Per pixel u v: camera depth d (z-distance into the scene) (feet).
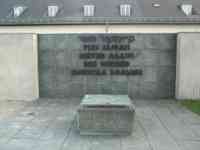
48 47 33.91
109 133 19.95
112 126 19.80
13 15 60.03
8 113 26.58
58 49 33.88
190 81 32.24
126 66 33.76
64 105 30.27
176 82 33.30
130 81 33.94
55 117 25.04
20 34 32.37
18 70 32.76
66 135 19.98
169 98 34.06
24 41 32.42
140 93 34.06
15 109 28.32
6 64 32.73
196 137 19.53
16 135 19.89
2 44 32.50
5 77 32.89
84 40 33.58
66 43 33.78
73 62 33.91
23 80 32.86
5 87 32.99
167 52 33.68
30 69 32.73
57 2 66.18
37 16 57.82
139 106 29.96
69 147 17.63
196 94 32.40
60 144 18.15
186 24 52.16
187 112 27.02
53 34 33.71
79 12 59.72
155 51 33.63
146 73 33.83
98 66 33.83
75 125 22.47
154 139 19.15
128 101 21.44
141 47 33.58
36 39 33.27
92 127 19.89
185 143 18.34
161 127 21.99
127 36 33.35
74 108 28.78
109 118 19.77
